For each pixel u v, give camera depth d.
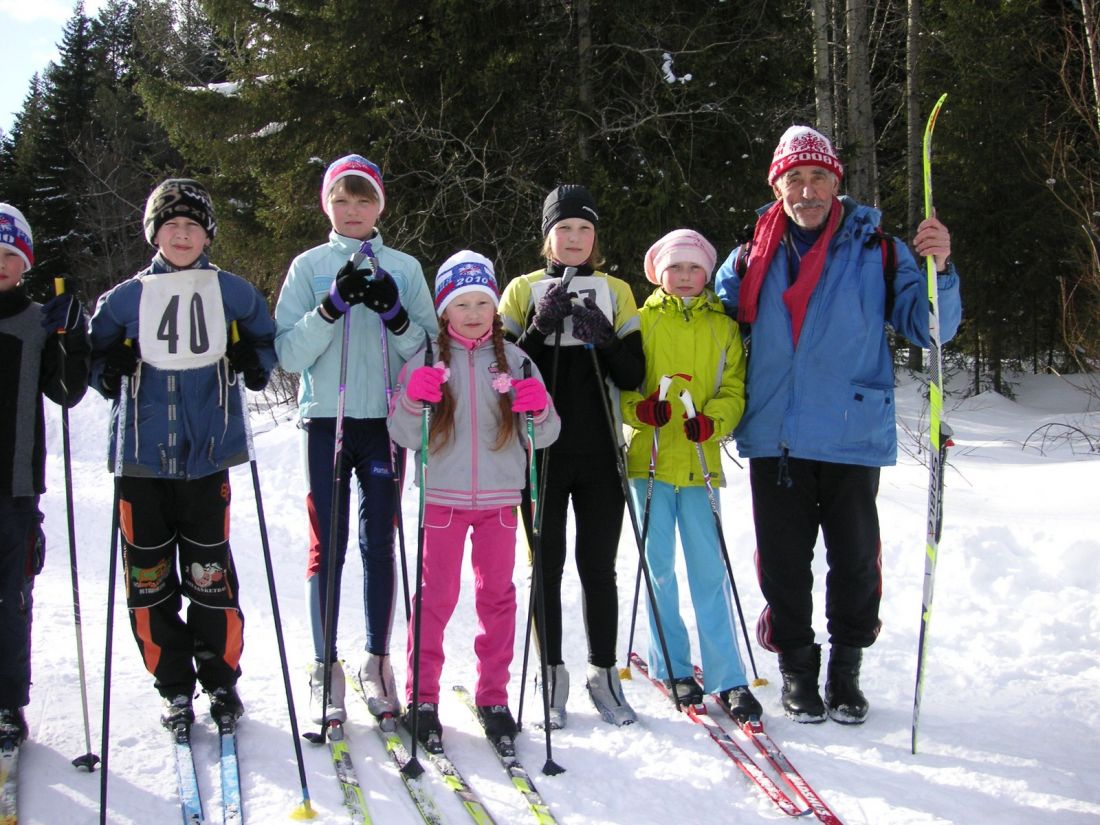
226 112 10.20
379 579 2.90
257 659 3.47
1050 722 2.98
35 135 26.25
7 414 2.61
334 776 2.56
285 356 2.82
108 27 29.53
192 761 2.58
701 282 3.16
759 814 2.44
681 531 3.13
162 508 2.66
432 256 9.76
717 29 9.17
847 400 2.96
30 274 24.20
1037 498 6.14
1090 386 12.46
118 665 3.29
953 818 2.40
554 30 9.36
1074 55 11.48
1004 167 14.34
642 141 9.02
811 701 3.01
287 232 10.20
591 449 3.00
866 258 3.03
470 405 2.80
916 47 14.00
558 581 3.02
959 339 15.45
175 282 2.63
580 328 2.86
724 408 3.05
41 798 2.39
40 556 2.71
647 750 2.77
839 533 3.01
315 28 9.55
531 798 2.46
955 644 3.72
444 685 3.31
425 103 9.38
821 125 9.32
